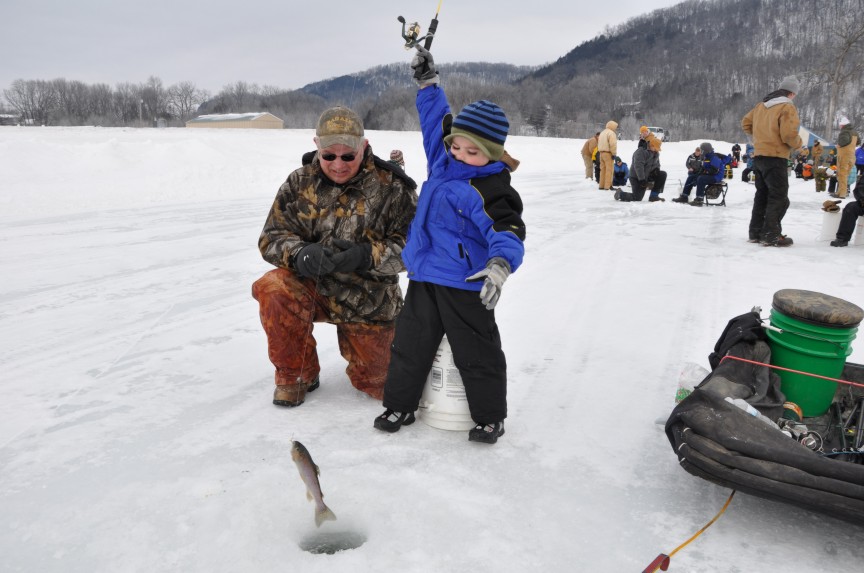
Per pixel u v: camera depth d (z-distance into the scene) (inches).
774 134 322.3
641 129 554.9
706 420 96.8
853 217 331.3
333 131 125.9
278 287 133.3
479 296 115.0
